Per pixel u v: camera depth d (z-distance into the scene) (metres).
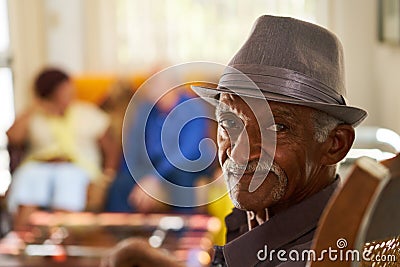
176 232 3.38
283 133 1.41
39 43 6.14
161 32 5.99
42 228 3.54
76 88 5.20
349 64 5.81
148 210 3.77
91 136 4.89
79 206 4.11
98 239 3.38
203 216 3.61
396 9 4.64
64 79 4.95
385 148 3.81
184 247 3.13
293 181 1.42
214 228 3.26
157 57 6.00
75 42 6.09
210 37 5.95
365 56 5.79
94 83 5.24
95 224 3.52
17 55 6.14
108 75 5.32
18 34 6.13
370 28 5.77
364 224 1.01
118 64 6.05
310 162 1.44
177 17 5.96
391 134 3.98
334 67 1.46
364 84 5.82
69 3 6.08
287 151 1.40
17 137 4.88
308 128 1.42
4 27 6.14
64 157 4.80
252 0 5.88
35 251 3.25
